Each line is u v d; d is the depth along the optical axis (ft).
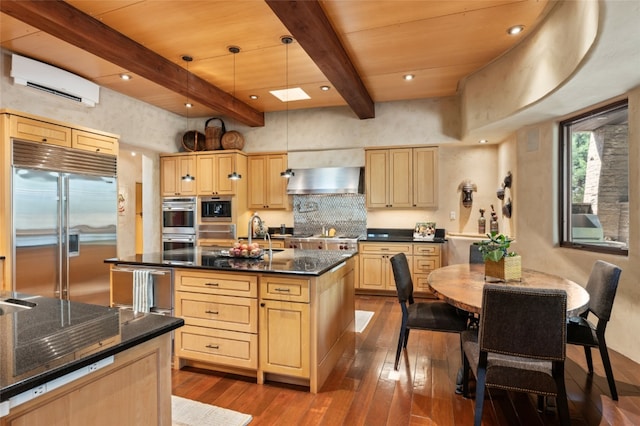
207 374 9.29
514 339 5.87
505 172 16.90
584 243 12.15
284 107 19.15
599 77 9.09
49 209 12.34
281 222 21.17
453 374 9.21
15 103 12.33
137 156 23.99
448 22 10.34
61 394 3.29
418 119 17.95
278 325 8.57
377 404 7.80
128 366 3.98
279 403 7.87
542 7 9.71
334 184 18.88
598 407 7.61
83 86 14.19
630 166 10.00
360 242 18.13
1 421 2.86
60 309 4.97
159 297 9.67
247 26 10.62
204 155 19.66
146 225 20.04
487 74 13.62
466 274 9.57
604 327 7.98
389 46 11.83
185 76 13.89
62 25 9.25
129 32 10.89
